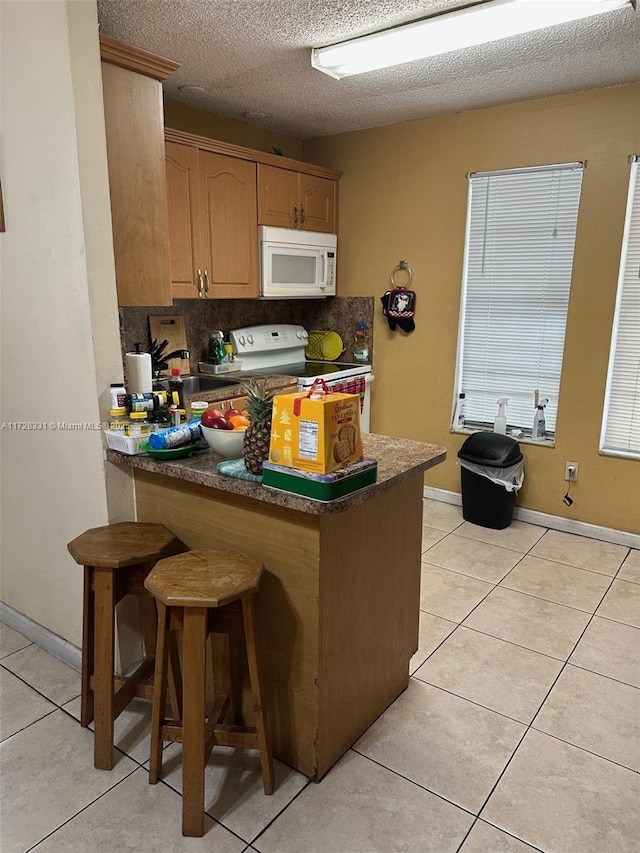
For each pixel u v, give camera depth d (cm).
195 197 310
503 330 365
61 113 174
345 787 172
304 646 167
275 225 362
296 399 152
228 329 391
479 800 168
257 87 303
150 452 185
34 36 175
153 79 204
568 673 223
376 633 192
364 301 413
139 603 213
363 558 178
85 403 195
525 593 280
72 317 191
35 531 229
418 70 275
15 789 170
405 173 377
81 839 155
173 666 191
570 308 331
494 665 228
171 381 305
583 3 201
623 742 189
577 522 348
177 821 160
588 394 333
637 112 295
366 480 160
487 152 345
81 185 176
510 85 298
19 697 209
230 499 175
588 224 318
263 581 172
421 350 393
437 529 355
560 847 153
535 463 357
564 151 320
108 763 176
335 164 407
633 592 281
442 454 195
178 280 309
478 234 361
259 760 182
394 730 195
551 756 184
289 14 219
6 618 256
